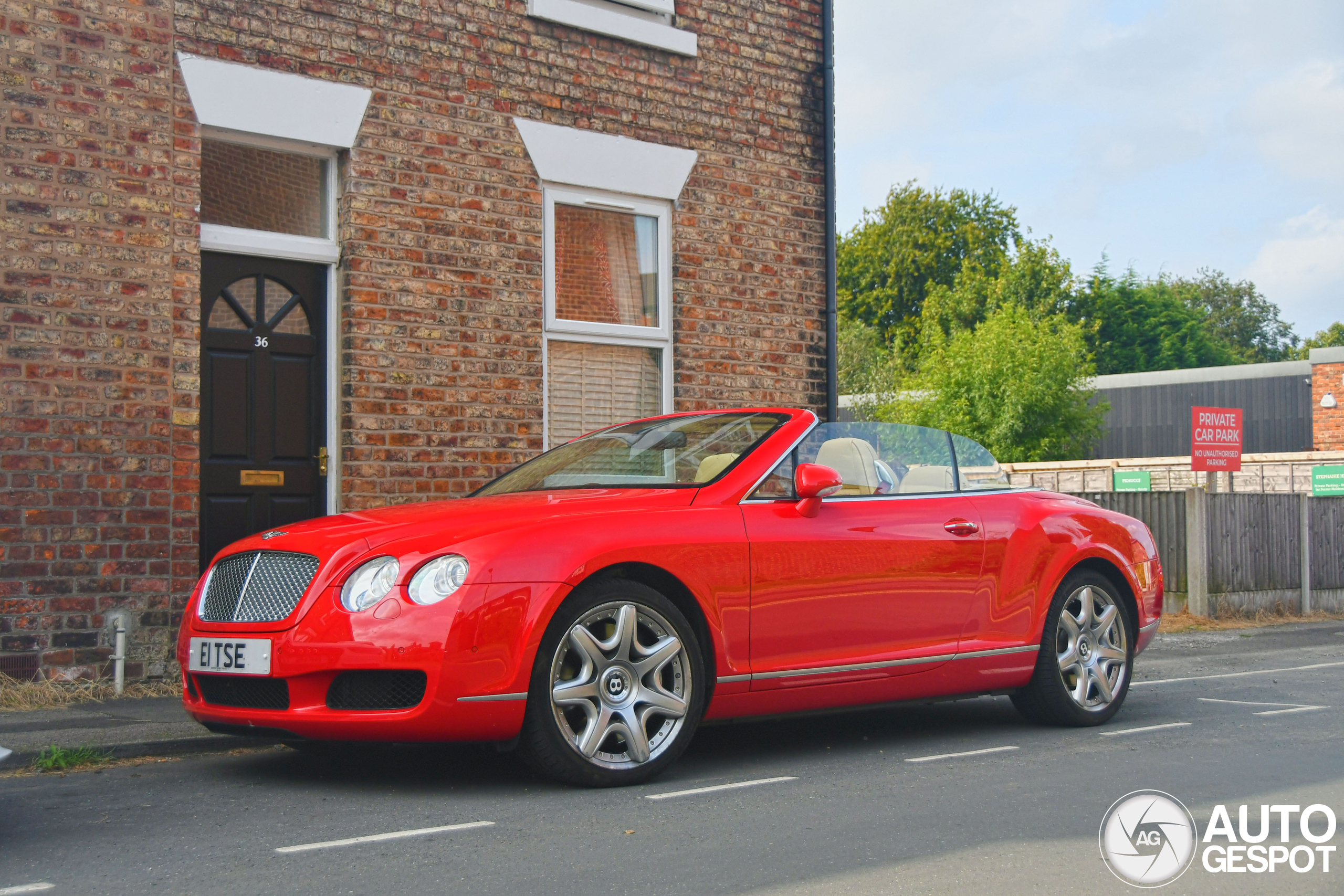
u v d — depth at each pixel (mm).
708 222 9562
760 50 9883
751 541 5098
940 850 3740
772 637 5109
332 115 7773
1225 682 8258
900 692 5578
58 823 4125
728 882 3400
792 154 10031
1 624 6562
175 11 7246
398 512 5043
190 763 5258
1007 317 38781
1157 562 6715
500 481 5969
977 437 38719
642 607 4730
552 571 4543
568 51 8836
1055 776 4906
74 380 6812
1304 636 11977
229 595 4727
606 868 3539
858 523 5480
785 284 9961
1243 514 13781
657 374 9406
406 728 4340
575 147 8805
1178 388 36500
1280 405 34094
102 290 6918
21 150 6719
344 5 7863
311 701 4410
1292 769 5023
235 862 3617
